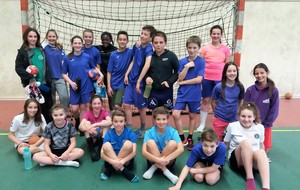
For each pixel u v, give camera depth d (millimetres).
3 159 3084
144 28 3393
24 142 3188
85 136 3594
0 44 5590
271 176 2762
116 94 3811
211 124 4371
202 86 4012
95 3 5355
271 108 3059
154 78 3357
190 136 3473
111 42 4281
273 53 5984
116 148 2848
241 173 2834
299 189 2531
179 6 5398
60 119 2875
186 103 3434
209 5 5336
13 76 5762
